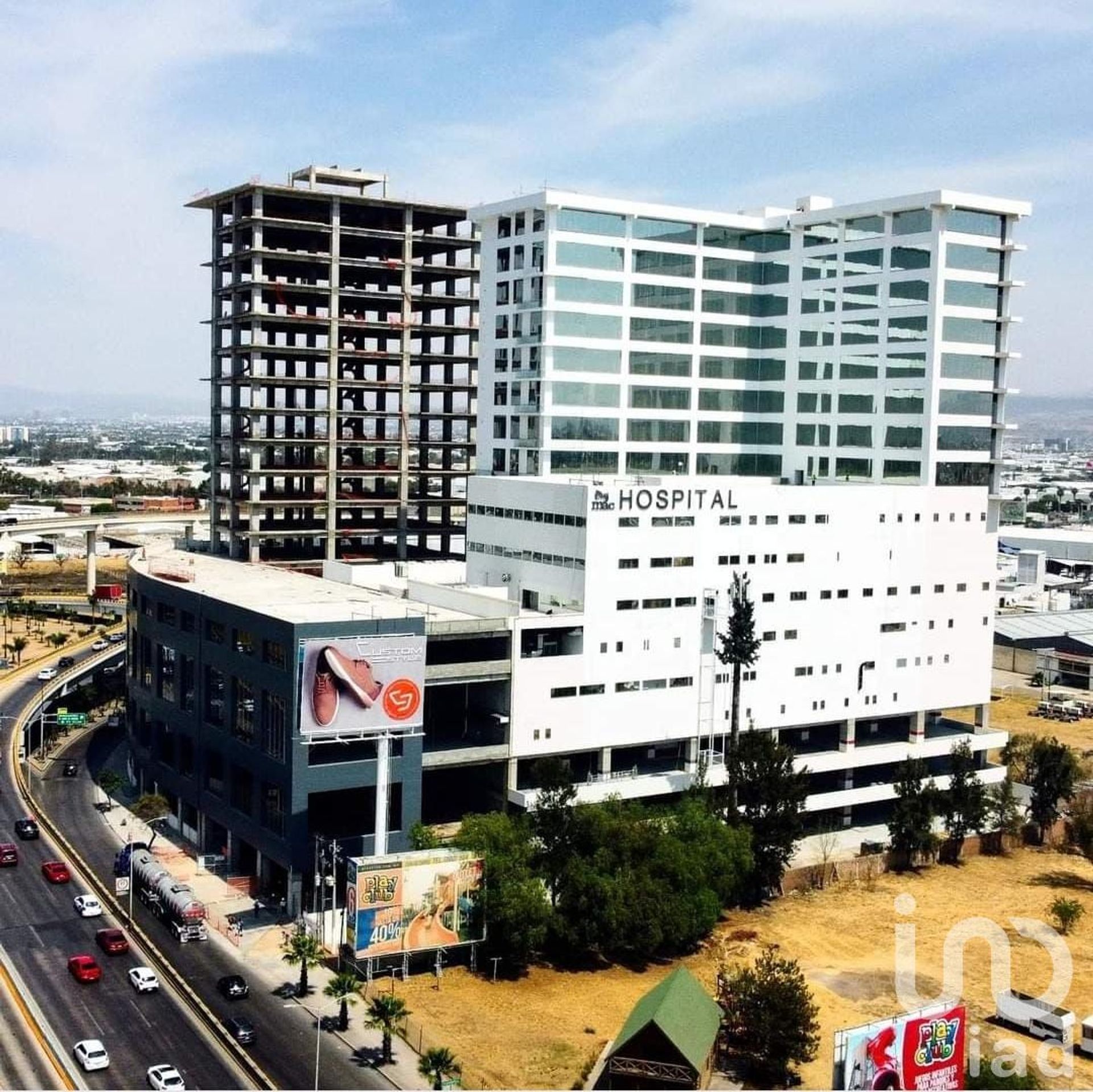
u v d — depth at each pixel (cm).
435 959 10931
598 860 11200
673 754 15212
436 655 14062
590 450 17138
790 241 17962
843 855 14238
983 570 16938
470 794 14262
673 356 17738
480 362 18125
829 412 17400
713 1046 8994
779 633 15238
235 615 13175
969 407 16425
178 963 10538
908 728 17050
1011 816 15138
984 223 16162
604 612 14062
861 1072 8050
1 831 14038
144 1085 8381
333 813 12662
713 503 14650
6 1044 8900
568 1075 8888
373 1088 8538
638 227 17325
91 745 18325
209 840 13862
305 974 10056
